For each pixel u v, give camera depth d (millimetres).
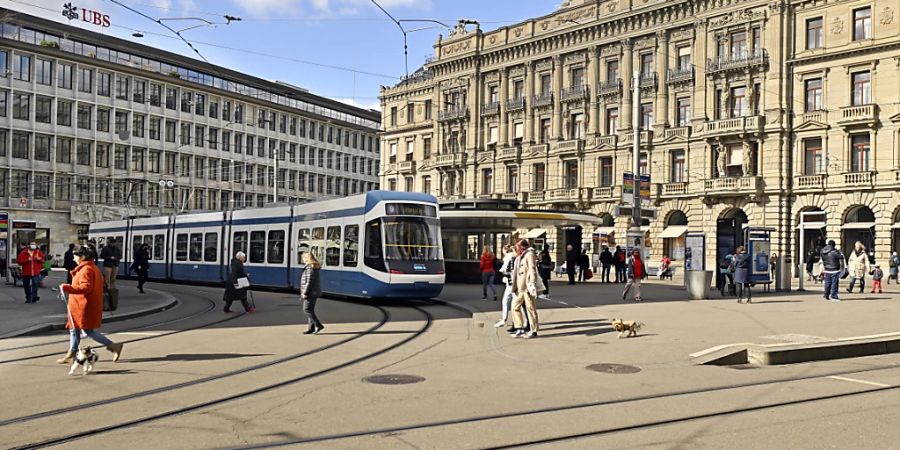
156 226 38156
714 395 9531
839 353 12758
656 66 52469
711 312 19859
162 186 71750
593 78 55906
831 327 16109
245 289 20688
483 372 11219
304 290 15617
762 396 9461
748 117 47375
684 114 51531
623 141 53719
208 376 10758
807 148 46594
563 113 57719
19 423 8047
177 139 78000
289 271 27516
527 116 60094
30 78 66250
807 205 46188
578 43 56906
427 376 10875
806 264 44469
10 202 65312
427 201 23938
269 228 29031
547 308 21250
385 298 23516
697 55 50312
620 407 8836
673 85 51688
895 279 40469
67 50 69438
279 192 89625
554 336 15242
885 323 16828
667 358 12328
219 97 82250
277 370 11289
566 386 10133
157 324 17672
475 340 14820
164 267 36781
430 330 16516
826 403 9031
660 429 7812
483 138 63625
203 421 8141
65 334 15789
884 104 43344
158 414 8445
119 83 73188
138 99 74688
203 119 80562
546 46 59062
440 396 9461
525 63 60375
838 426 7887
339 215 24844
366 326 17109
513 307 15289
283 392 9695
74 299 11312
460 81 65188
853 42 44312
